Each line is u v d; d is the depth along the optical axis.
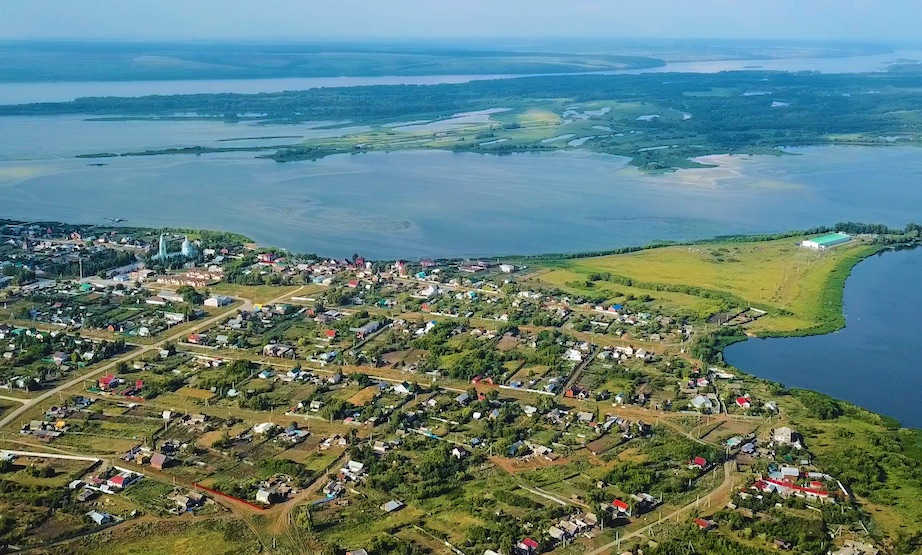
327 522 173.38
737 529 170.75
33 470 191.75
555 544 165.50
